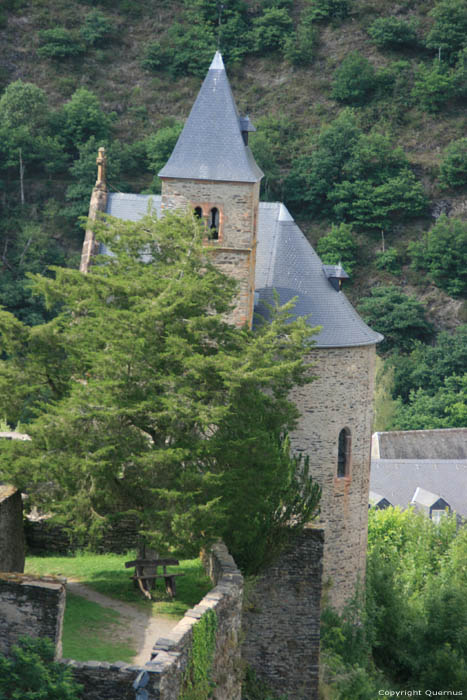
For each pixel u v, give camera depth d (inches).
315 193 6013.8
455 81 6486.2
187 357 1230.9
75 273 1311.5
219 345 1327.5
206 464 1284.4
